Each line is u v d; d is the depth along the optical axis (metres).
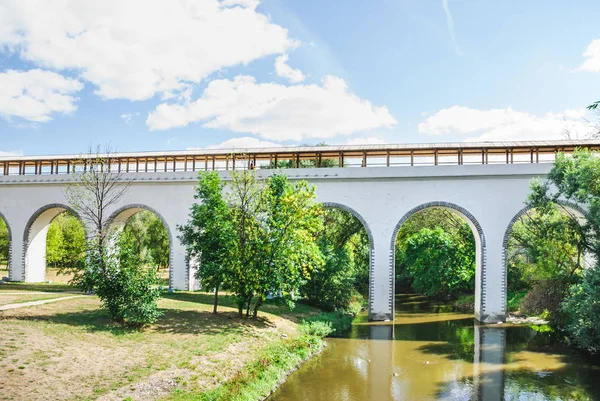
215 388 12.52
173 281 28.59
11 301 19.53
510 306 28.00
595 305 16.95
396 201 25.16
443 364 17.55
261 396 13.50
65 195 30.16
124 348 14.27
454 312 29.59
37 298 20.83
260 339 17.72
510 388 14.95
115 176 28.58
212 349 15.34
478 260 25.34
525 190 24.19
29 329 14.42
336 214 36.75
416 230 45.59
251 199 21.00
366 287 37.59
